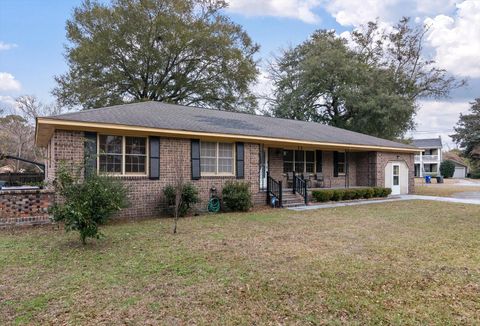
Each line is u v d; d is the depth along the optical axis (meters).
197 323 3.36
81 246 6.34
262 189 13.90
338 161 17.61
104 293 4.08
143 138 10.54
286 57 32.16
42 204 8.61
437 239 7.11
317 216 10.45
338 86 27.66
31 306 3.72
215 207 11.69
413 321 3.45
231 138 11.85
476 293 4.18
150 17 25.38
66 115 9.30
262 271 4.91
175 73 27.55
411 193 19.58
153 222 9.21
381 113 25.66
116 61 25.52
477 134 48.97
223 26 28.36
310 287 4.30
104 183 6.79
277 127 15.48
